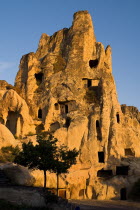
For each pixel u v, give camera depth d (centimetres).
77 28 5841
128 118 5425
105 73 5762
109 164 4819
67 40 5897
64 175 4303
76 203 3769
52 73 5534
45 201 2766
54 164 3105
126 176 4753
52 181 4094
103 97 5094
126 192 4616
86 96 5338
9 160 3825
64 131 4784
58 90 5275
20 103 4900
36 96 5384
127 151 5197
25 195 2703
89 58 5709
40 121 5128
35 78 5591
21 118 4891
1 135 4206
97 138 4931
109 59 6081
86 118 4988
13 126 4991
